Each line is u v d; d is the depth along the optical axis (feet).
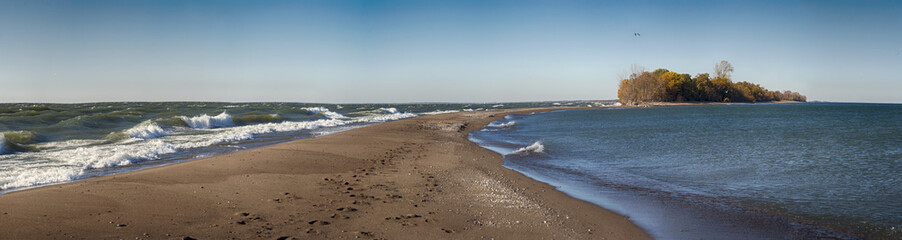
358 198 28.30
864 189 33.09
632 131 92.58
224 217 22.70
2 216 20.81
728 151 56.54
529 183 36.42
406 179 35.76
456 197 29.63
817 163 45.60
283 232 20.52
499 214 25.48
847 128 93.81
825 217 25.94
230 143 62.69
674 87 374.84
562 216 25.63
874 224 24.36
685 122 125.59
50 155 46.34
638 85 367.45
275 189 29.99
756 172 41.14
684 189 34.37
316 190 30.30
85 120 81.51
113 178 31.19
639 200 30.58
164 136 70.08
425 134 82.43
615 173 42.14
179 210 23.56
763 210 27.73
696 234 22.93
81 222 20.61
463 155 52.95
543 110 261.85
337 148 54.65
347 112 194.59
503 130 102.42
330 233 20.67
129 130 68.18
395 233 21.09
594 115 186.29
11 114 100.83
